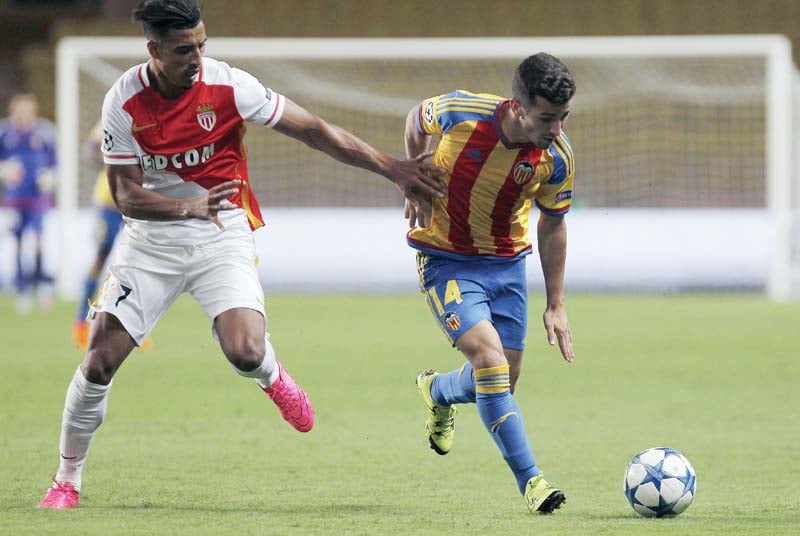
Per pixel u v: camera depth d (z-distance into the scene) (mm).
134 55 73188
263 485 22438
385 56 70125
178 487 22141
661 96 78938
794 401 34188
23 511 19422
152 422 30422
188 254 19781
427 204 21203
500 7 87188
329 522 18594
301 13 87688
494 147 20234
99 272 45656
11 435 28188
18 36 96688
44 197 63500
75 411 19609
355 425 30141
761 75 77438
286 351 46125
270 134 79062
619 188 79938
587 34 86500
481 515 19391
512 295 21484
